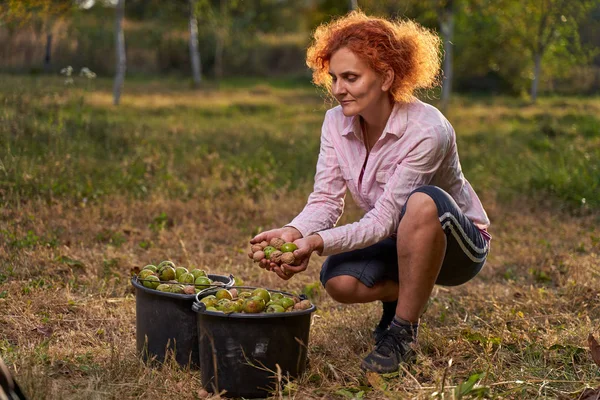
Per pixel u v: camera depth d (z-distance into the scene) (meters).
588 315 4.15
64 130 8.58
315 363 3.33
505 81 26.83
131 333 3.81
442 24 18.31
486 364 3.25
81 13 21.67
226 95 20.70
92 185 7.27
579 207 7.70
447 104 18.31
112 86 20.70
